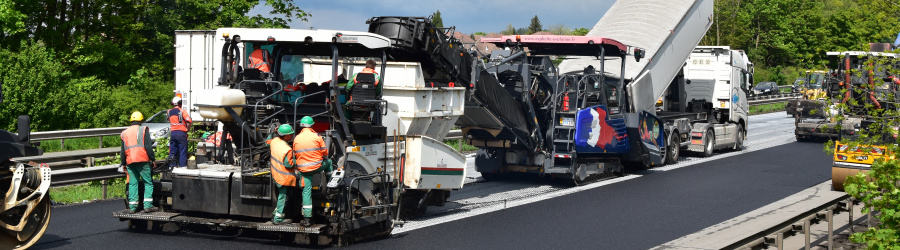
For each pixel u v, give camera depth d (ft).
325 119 49.16
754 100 232.32
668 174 84.48
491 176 79.82
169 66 145.89
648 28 91.40
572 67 81.71
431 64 58.70
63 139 91.40
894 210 38.52
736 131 113.19
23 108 100.63
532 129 72.69
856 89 49.32
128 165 48.49
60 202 60.64
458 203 63.52
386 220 48.91
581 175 74.49
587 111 74.43
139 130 48.65
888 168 39.42
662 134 89.25
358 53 51.75
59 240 46.42
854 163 68.49
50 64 107.34
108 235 48.06
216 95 45.96
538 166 74.13
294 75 51.31
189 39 85.71
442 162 55.47
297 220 47.26
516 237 49.21
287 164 44.32
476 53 64.75
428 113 55.16
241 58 52.44
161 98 127.13
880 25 78.84
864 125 65.98
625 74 84.74
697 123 105.60
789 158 101.81
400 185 52.95
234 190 46.11
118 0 134.72
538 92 74.84
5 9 115.03
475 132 72.64
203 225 49.90
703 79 113.19
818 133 122.72
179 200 47.21
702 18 99.66
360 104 48.70
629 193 69.41
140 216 47.34
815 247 46.37
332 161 46.16
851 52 83.71
